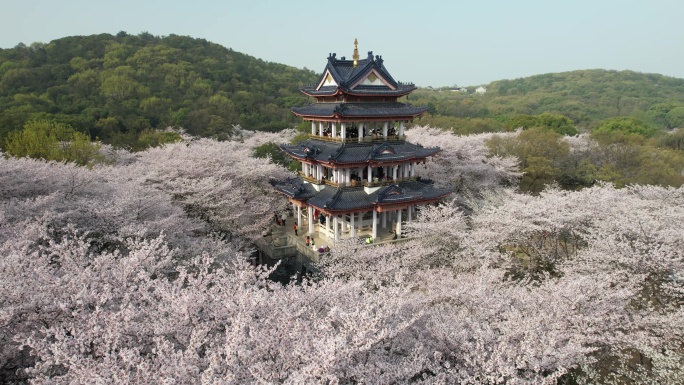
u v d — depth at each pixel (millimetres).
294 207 61062
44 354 16641
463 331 22203
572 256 36875
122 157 74938
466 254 38969
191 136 114938
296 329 18734
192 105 144500
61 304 18531
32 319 18672
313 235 52688
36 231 31156
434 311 25594
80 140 65938
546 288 28469
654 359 24250
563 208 41062
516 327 22312
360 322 18766
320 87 52438
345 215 53000
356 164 47375
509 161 68188
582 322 24156
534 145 73875
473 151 70438
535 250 41375
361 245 41781
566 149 73438
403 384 18828
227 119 139125
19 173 42594
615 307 25781
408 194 48188
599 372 26656
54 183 43750
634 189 52594
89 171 49281
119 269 23969
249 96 168750
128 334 18562
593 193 45406
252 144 98812
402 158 48562
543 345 21219
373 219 48594
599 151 75250
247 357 16984
